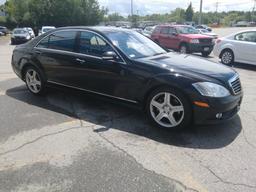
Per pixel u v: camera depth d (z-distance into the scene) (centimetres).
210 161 345
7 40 3203
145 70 430
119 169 327
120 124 452
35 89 600
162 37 1525
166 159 349
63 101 564
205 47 1379
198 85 392
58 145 383
